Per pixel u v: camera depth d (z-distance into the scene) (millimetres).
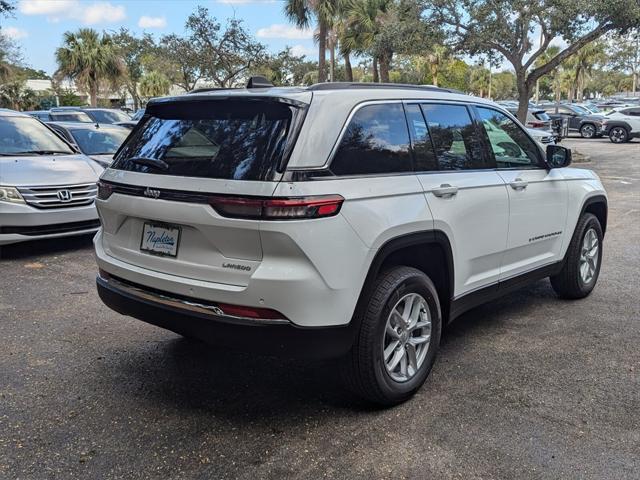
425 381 3918
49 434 3271
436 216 3676
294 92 3279
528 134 4926
